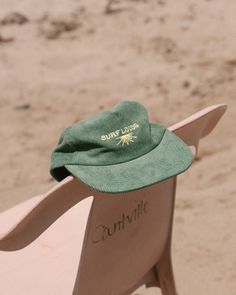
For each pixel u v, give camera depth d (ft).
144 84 12.23
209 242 8.37
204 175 9.57
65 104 11.83
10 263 5.92
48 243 6.01
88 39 13.88
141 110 5.56
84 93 12.10
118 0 15.12
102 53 13.37
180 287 7.74
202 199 9.09
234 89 11.82
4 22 14.44
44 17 14.60
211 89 11.89
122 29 14.11
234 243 8.32
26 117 11.53
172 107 11.49
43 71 12.87
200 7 14.74
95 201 5.35
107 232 5.55
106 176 5.26
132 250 5.82
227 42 13.34
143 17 14.47
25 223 5.13
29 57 13.35
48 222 5.22
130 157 5.38
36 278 5.78
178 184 9.43
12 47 13.71
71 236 6.07
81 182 5.21
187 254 8.21
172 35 13.71
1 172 10.17
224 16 14.29
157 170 5.35
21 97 12.10
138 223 5.78
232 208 8.89
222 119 10.82
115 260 5.71
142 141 5.44
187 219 8.75
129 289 6.14
